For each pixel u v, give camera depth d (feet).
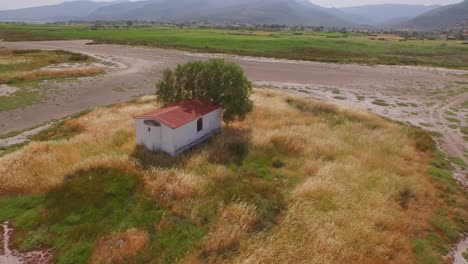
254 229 42.06
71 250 36.88
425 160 68.80
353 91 142.72
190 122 64.95
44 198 46.85
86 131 77.30
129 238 38.32
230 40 324.19
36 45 297.53
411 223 44.83
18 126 88.53
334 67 204.44
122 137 70.13
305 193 49.93
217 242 38.19
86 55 223.51
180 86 78.18
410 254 39.29
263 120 87.20
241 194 49.08
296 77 171.94
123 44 301.63
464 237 44.06
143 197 46.60
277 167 61.21
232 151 66.28
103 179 50.03
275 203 47.34
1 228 40.96
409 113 109.70
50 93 125.18
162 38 341.41
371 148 70.08
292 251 37.83
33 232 40.01
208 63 77.36
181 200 46.65
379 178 56.24
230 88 75.15
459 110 113.91
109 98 122.83
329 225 42.37
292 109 99.55
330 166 59.00
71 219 41.81
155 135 62.18
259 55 239.30
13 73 148.25
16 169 54.24
